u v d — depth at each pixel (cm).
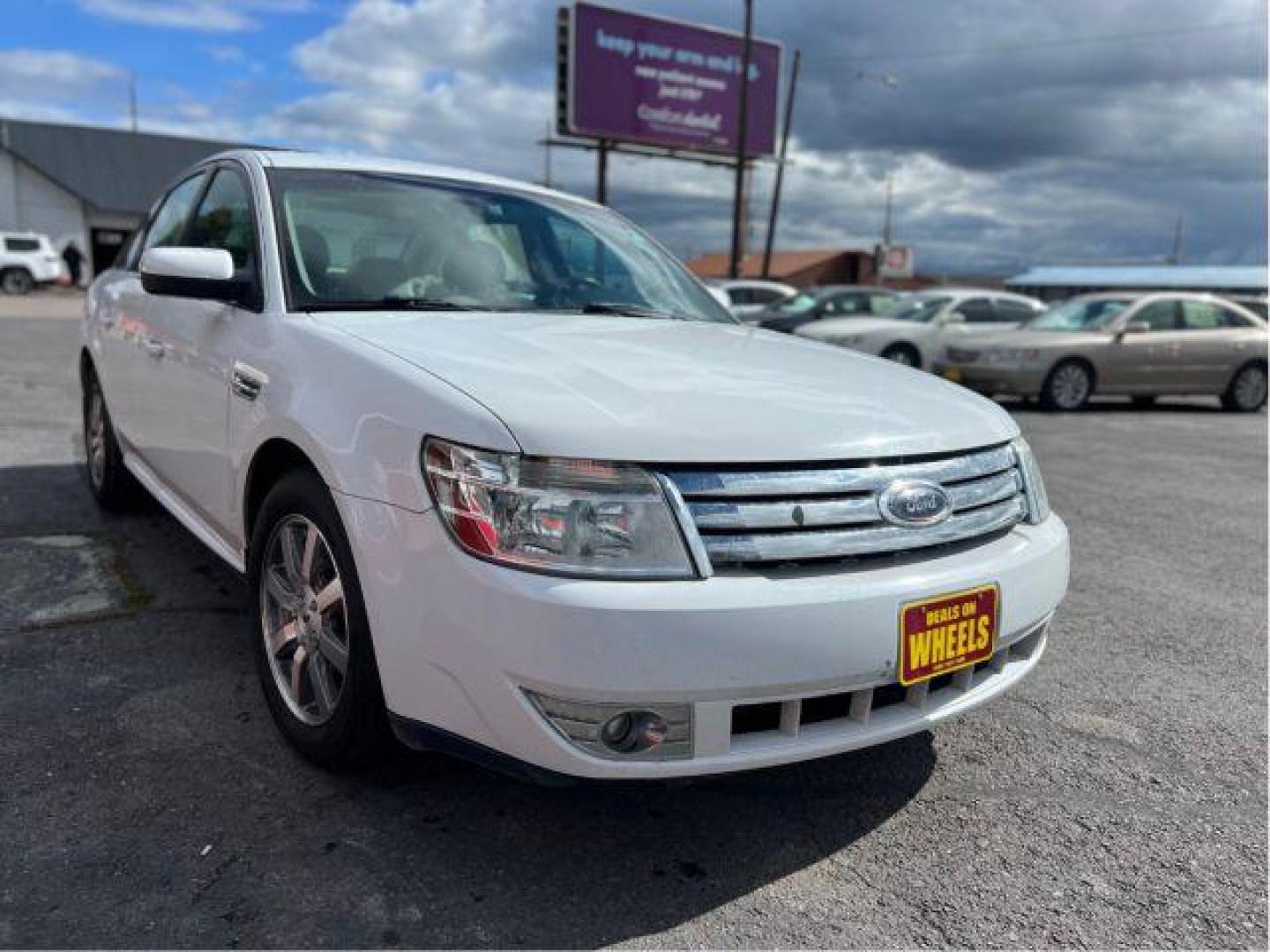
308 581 244
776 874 222
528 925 200
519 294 320
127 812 227
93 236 3653
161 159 3759
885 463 217
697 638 186
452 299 303
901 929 206
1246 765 285
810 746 203
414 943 192
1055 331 1252
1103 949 204
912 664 209
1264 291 4222
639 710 189
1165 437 1010
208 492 304
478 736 197
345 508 215
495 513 191
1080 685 339
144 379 369
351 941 191
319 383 235
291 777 246
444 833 228
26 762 246
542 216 362
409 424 206
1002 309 1439
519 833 231
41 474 537
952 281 5553
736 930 202
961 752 287
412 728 207
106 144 3672
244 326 281
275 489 251
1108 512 625
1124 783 272
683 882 217
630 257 375
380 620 207
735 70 3009
